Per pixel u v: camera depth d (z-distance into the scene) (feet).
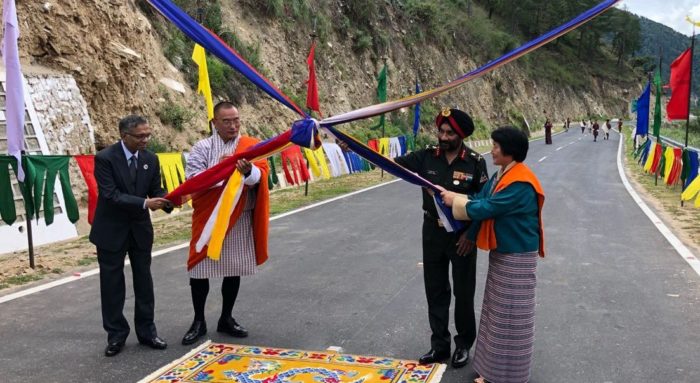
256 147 15.58
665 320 18.53
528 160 84.23
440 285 15.53
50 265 25.58
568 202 44.04
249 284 22.85
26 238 29.40
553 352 16.15
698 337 17.11
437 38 141.28
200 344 16.89
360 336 17.46
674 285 22.30
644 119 80.94
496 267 13.55
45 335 17.44
